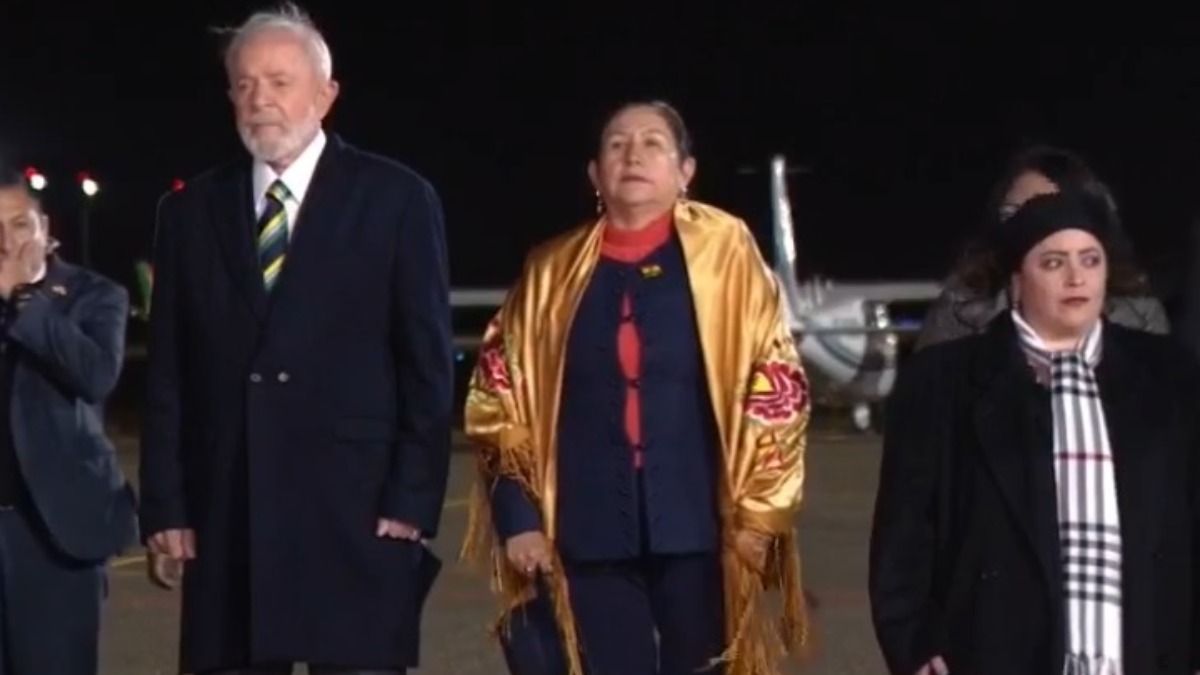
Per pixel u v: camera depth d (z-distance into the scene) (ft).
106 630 86.53
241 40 46.70
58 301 51.11
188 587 47.32
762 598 47.09
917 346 46.39
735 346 47.57
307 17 48.73
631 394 47.70
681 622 47.96
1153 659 39.04
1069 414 39.55
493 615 88.28
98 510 51.01
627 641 48.11
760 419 47.09
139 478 48.37
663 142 48.19
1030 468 39.37
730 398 47.44
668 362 47.70
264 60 46.29
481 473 48.62
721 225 48.57
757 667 46.98
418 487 46.44
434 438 46.60
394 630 46.83
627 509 47.55
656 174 47.96
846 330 215.72
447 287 47.47
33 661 51.19
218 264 46.83
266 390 46.29
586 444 47.83
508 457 47.80
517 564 47.55
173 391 47.60
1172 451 39.50
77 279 51.88
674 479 47.50
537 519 47.73
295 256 46.55
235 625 46.73
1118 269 41.34
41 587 51.11
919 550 40.70
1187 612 39.68
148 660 79.87
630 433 47.62
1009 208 46.68
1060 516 39.34
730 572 46.98
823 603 92.12
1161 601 39.17
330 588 46.44
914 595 40.65
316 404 46.44
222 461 46.65
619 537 47.50
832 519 127.95
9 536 50.93
